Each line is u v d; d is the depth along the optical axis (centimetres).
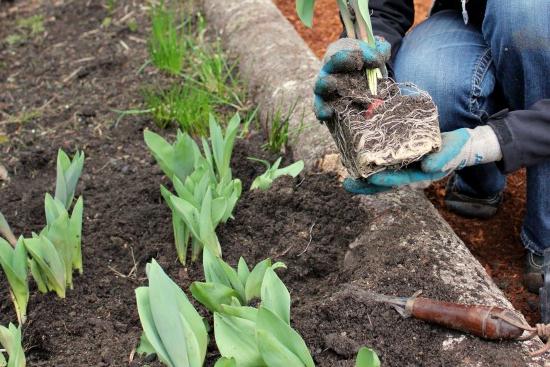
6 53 337
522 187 262
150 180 242
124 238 218
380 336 170
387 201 209
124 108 286
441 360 163
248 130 266
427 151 165
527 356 160
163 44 300
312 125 248
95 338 183
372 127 168
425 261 186
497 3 191
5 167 259
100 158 260
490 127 174
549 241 210
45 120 285
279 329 152
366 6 169
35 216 233
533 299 216
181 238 203
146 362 173
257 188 227
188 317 162
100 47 332
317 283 197
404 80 216
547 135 174
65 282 197
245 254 207
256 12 325
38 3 385
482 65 210
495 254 236
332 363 166
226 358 146
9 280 186
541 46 186
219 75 287
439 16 230
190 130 267
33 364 178
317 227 212
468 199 247
